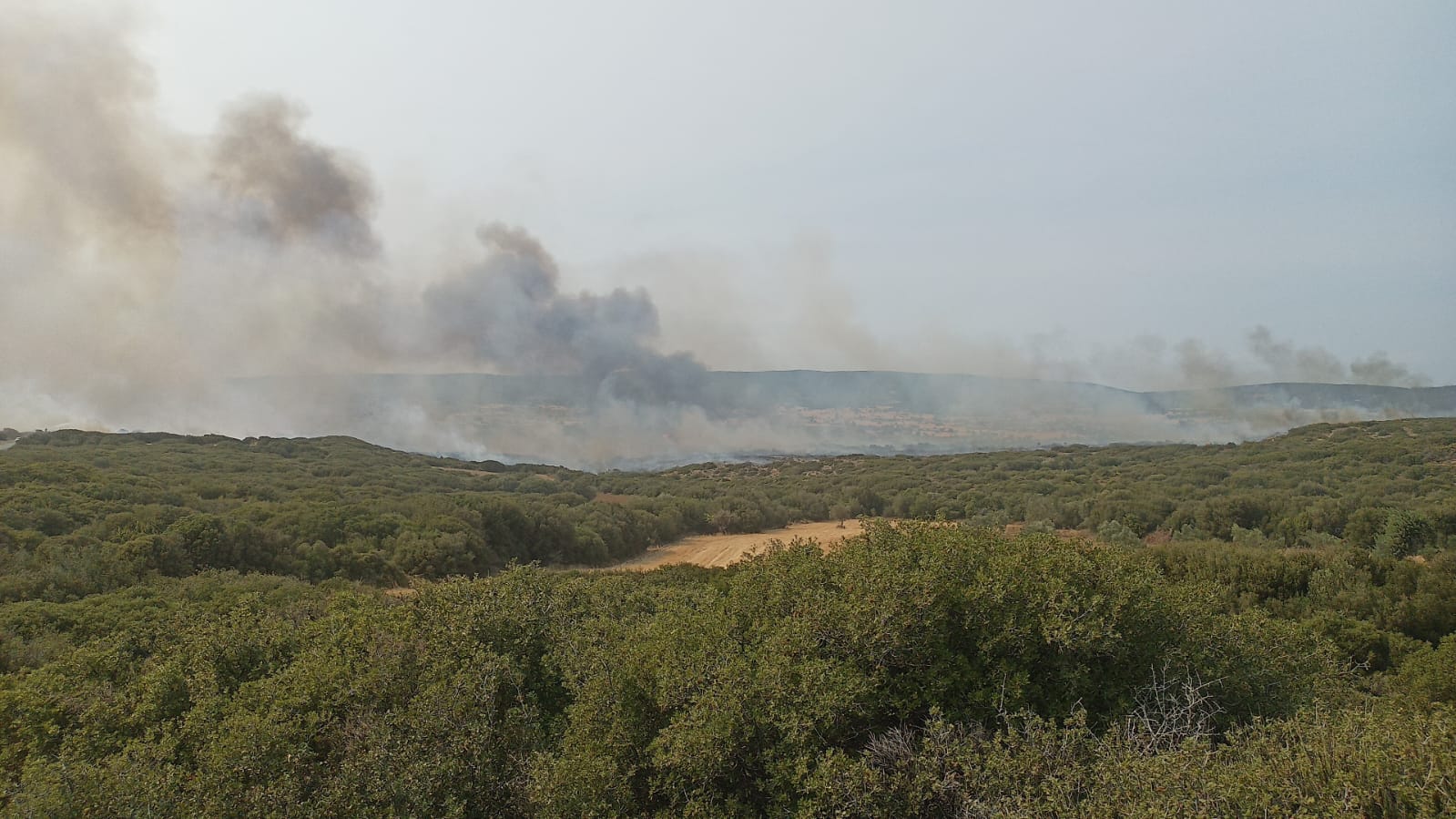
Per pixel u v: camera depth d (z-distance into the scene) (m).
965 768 6.11
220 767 7.84
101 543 30.52
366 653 10.66
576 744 8.30
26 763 8.40
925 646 7.64
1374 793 5.00
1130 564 9.00
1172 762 5.49
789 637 8.15
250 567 34.50
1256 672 8.21
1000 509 70.44
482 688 9.46
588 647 10.27
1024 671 7.39
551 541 54.97
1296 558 25.02
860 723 7.44
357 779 7.81
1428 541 35.56
